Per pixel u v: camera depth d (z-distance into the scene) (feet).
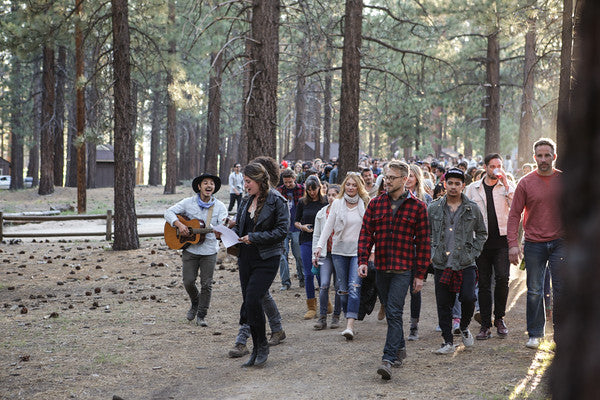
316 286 37.55
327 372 20.54
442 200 22.31
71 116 149.18
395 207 19.92
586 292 2.96
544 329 24.16
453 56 83.97
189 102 64.54
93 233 57.41
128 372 20.95
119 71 50.16
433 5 71.72
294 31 76.13
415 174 25.84
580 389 2.97
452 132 155.63
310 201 29.63
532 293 22.09
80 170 81.15
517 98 133.69
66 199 117.08
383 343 24.30
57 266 44.14
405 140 110.83
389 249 19.80
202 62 111.86
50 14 63.67
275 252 21.34
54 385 19.54
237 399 18.01
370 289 24.86
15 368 21.36
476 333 25.67
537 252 21.59
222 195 130.00
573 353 3.01
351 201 25.21
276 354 23.08
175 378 20.29
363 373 20.29
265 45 48.75
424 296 34.19
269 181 21.59
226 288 37.14
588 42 2.95
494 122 93.91
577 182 2.99
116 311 30.83
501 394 17.22
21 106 161.79
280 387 19.07
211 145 117.60
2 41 63.31
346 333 24.45
